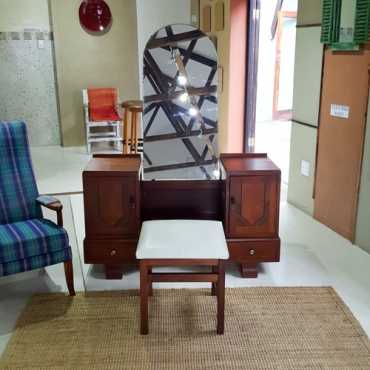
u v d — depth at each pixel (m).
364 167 3.25
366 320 2.48
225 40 5.45
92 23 6.55
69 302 2.67
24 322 2.47
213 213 3.11
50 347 2.26
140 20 6.43
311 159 3.95
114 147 6.77
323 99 3.69
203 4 6.09
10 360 2.17
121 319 2.49
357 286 2.84
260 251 2.90
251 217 2.85
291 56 7.92
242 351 2.22
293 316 2.51
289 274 2.99
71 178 5.21
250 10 5.23
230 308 2.58
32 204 2.88
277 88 8.09
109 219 2.86
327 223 3.79
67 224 3.85
